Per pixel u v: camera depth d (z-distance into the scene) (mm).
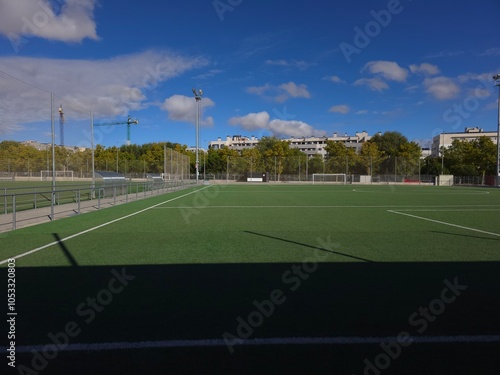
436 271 5602
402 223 11336
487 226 10688
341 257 6574
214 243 7949
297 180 58719
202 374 2734
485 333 3438
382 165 56156
